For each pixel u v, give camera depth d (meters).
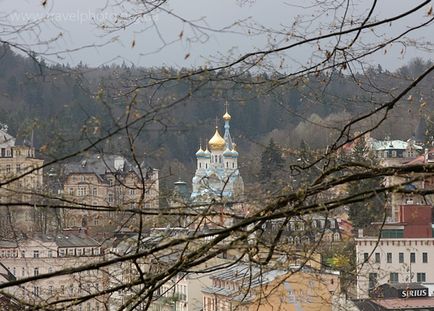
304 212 15.48
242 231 15.76
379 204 16.41
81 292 18.11
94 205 15.88
